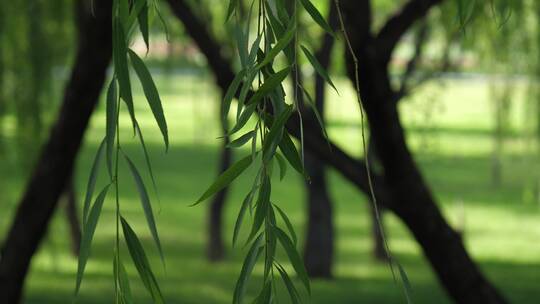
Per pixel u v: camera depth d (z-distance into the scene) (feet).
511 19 34.78
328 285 55.11
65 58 37.76
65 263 58.34
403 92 44.14
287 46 8.28
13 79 34.04
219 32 47.09
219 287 54.70
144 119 145.28
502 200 87.45
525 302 51.85
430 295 53.88
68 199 59.31
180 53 54.65
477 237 71.87
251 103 7.94
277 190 91.61
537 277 58.08
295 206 83.66
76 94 26.20
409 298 7.88
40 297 50.26
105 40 25.25
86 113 26.53
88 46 25.45
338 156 22.20
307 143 22.16
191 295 52.54
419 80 45.11
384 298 52.85
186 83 191.42
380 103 20.66
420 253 66.39
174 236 70.54
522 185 92.27
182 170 100.94
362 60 20.12
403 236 72.64
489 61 40.32
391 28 20.29
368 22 19.89
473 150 121.19
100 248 65.00
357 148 119.24
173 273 58.29
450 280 22.61
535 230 74.69
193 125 142.31
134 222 75.05
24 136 34.22
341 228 76.18
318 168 56.49
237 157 95.25
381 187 22.15
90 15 25.09
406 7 20.30
